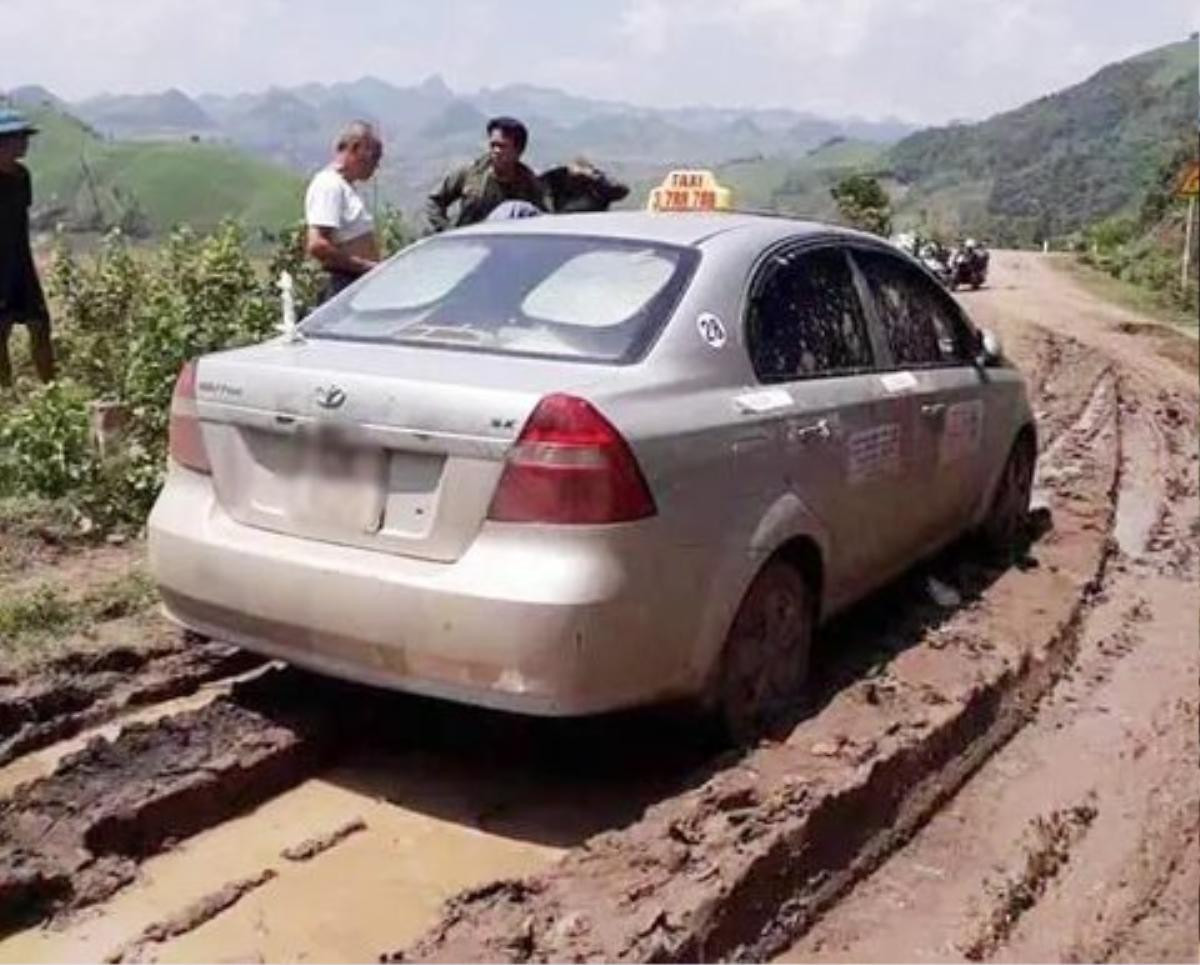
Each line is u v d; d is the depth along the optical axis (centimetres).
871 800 468
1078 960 422
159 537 471
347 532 434
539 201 870
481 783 475
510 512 411
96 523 703
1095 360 2003
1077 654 671
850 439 530
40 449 723
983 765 547
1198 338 2619
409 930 389
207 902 395
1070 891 463
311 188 785
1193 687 644
